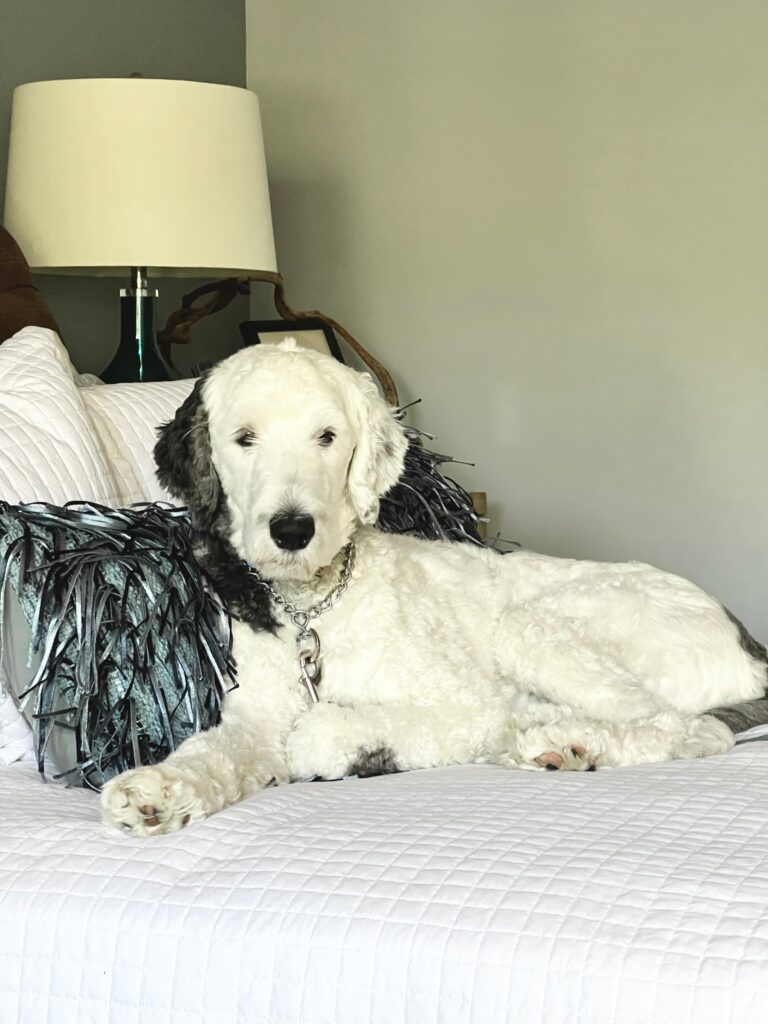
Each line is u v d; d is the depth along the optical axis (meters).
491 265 3.51
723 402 3.32
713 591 3.39
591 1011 1.10
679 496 3.39
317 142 3.65
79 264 2.38
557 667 1.70
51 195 2.38
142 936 1.21
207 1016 1.18
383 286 3.63
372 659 1.62
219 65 3.48
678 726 1.60
